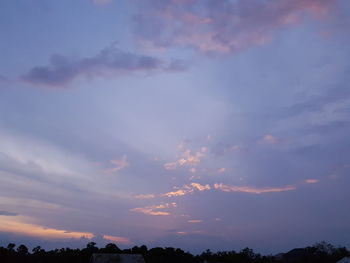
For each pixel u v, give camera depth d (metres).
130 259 70.69
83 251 111.94
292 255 145.00
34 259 112.38
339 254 117.62
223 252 126.38
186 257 115.38
